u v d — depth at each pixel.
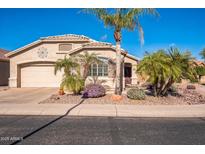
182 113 12.10
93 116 11.42
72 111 12.28
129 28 17.64
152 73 16.06
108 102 15.14
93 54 21.75
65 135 7.88
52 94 20.25
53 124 9.54
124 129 8.78
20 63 26.64
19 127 8.98
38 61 26.64
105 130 8.60
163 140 7.41
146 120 10.58
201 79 41.78
